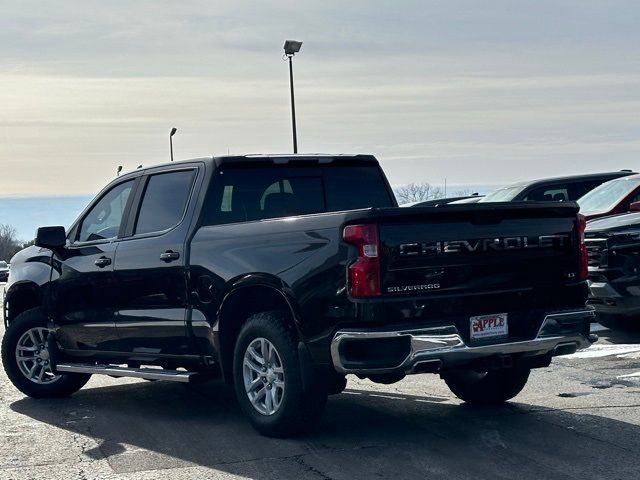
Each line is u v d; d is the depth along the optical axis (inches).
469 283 259.4
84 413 333.1
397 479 231.9
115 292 328.8
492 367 263.1
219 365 296.5
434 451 257.3
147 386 387.5
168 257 307.6
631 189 555.2
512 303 265.7
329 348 256.8
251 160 314.8
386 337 247.1
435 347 250.1
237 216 309.3
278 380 274.5
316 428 290.0
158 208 323.3
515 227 267.7
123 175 345.4
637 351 414.0
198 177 312.2
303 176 323.0
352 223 251.4
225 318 291.6
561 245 276.1
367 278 247.9
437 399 330.6
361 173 335.0
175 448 272.4
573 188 653.9
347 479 233.5
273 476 238.5
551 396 327.0
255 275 275.0
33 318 362.6
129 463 257.1
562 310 273.1
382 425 291.4
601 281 445.7
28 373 366.6
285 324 271.9
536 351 267.7
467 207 258.4
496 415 299.7
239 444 273.7
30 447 280.5
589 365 386.3
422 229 253.8
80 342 347.9
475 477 231.3
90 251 342.0
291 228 270.5
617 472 231.9
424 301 252.2
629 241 438.9
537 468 237.3
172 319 307.0
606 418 289.3
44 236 344.2
